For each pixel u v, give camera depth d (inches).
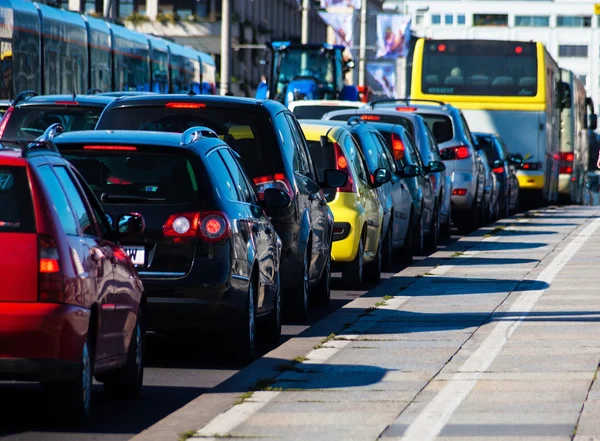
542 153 3735.2
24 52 3070.9
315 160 1604.3
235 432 780.0
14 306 754.8
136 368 911.0
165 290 1030.4
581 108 5467.5
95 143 1061.1
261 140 1264.8
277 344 1202.6
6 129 1942.7
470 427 779.4
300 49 5137.8
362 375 983.6
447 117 2694.4
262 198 1253.7
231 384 965.8
